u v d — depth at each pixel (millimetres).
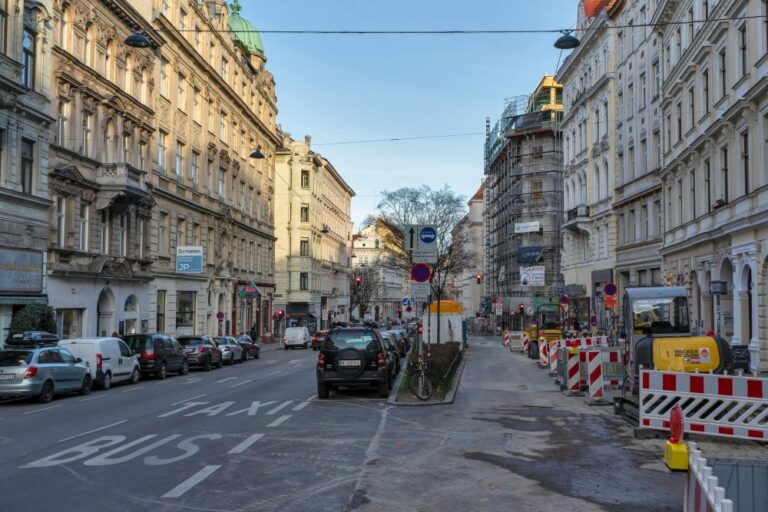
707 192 29875
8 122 25781
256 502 8086
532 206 70750
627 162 43531
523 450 11414
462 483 9117
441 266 67938
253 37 65812
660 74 36969
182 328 44312
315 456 10820
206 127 48812
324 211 90688
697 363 14156
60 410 17328
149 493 8461
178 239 43906
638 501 8242
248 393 20859
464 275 130750
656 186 37844
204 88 48312
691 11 31609
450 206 68938
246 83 60156
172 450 11281
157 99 40062
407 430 13438
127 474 9508
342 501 8164
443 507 7969
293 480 9203
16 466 10078
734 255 25547
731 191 25906
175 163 42938
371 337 19141
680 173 33625
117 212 34938
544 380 24766
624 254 44031
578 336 37625
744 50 25078
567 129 58031
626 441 12258
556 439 12461
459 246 70688
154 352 27422
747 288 24953
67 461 10422
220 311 51000
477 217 124000
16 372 18719
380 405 17547
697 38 29609
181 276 43781
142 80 38375
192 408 17062
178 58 43250
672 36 34688
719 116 27422
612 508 7957
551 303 54594
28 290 26984
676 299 16578
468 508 7938
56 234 29594
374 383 19172
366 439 12391
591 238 50781
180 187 43781
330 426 13938
